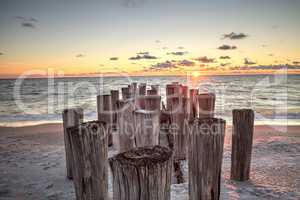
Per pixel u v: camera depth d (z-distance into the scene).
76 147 1.88
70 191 3.31
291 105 15.91
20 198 3.14
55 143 6.25
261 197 2.97
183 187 3.18
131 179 1.30
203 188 1.98
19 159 4.84
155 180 1.31
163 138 3.95
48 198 3.12
